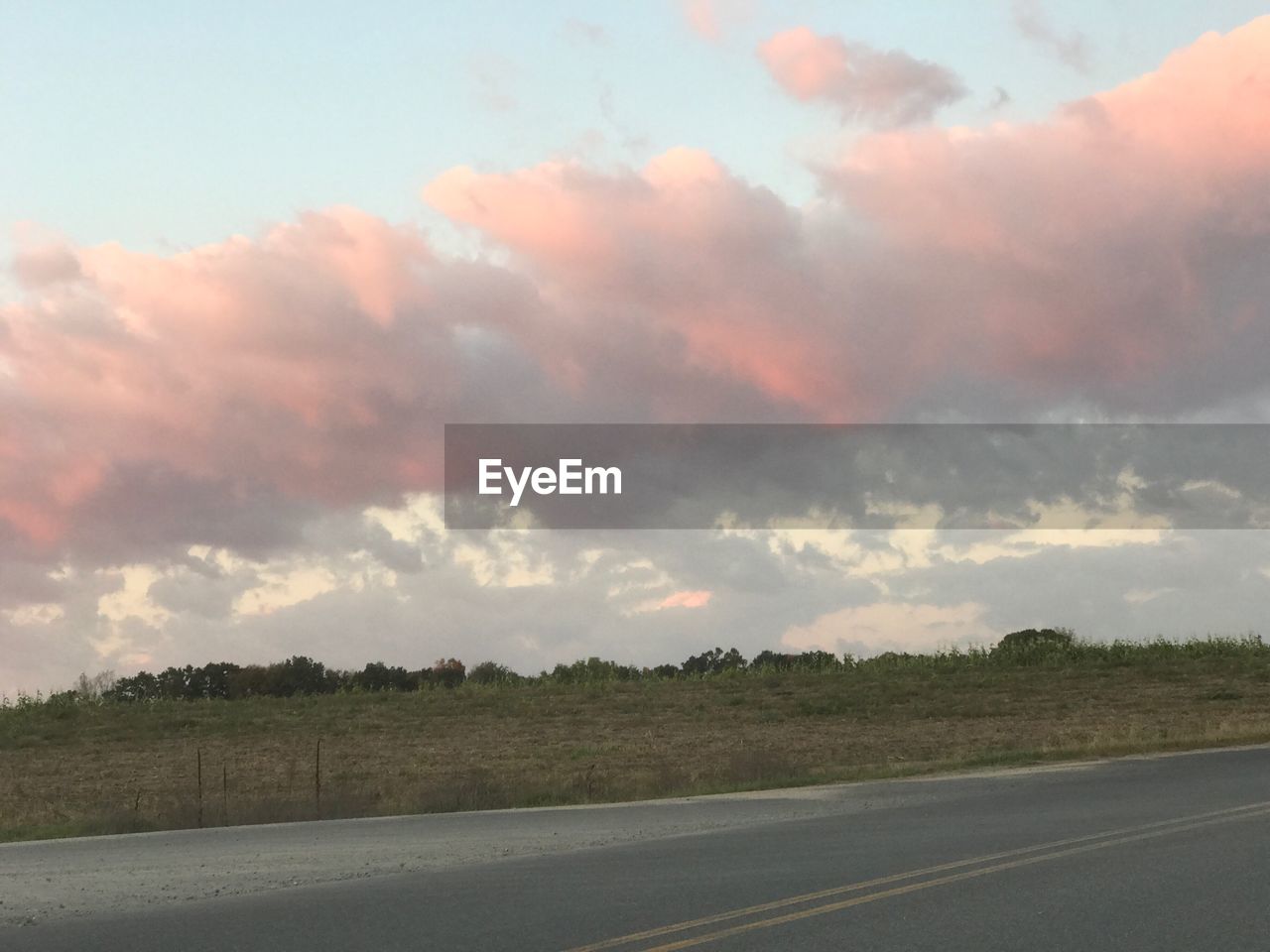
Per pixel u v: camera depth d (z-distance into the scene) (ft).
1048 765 79.00
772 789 71.20
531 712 165.37
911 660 208.03
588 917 30.60
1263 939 26.08
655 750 117.80
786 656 215.10
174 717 164.66
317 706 178.70
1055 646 206.28
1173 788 58.54
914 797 60.80
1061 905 29.91
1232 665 186.70
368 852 46.42
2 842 60.85
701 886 34.81
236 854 47.44
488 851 45.34
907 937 27.07
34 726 159.63
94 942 29.99
